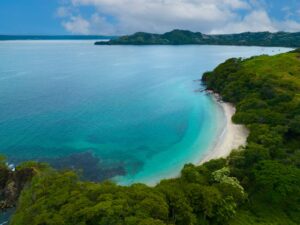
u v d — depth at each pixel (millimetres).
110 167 62125
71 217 31047
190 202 38969
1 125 83812
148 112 100938
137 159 65875
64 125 86000
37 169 51281
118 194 34781
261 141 60438
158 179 56969
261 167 48281
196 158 64562
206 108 102312
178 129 83938
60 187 38188
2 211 46656
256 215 42438
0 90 130375
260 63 129875
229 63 133250
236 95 102625
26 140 74188
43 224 31500
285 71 115062
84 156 66938
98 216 30969
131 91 134000
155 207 32844
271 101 83750
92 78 168250
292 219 41875
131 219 30016
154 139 77188
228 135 73375
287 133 66062
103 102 113438
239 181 48812
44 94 124125
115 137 78250
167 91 133625
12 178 50875
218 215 39281
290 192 43562
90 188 37156
